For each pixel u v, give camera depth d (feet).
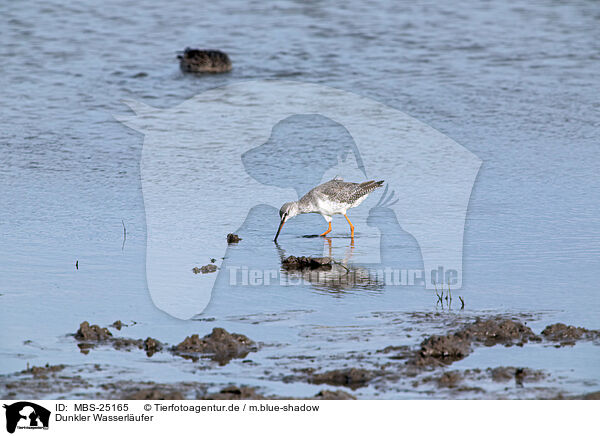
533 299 113.19
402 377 90.68
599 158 182.39
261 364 94.53
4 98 228.22
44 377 90.89
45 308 110.93
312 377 90.99
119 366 94.17
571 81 245.45
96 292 116.88
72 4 339.57
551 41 289.94
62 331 103.81
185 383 89.66
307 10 333.83
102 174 174.29
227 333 100.68
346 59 269.85
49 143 193.88
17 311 109.70
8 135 198.59
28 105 222.89
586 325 104.42
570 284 118.01
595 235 138.31
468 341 99.14
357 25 310.86
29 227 144.15
